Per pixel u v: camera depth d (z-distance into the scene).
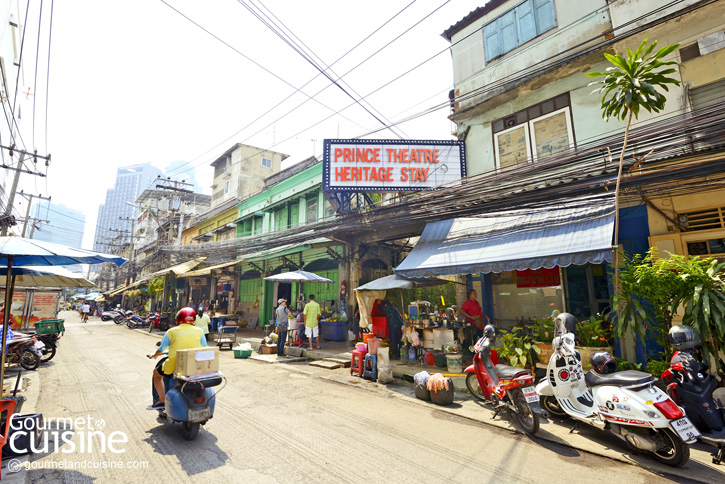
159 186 28.19
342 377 8.38
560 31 8.91
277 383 7.82
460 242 8.34
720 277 5.07
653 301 5.55
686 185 5.84
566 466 3.96
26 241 4.34
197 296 26.84
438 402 6.24
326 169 10.25
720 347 4.90
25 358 9.23
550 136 8.95
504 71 9.85
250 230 21.66
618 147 6.25
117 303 48.44
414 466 3.94
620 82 5.11
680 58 7.12
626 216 7.22
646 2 7.58
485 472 3.81
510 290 9.13
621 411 4.13
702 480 3.61
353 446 4.47
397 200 11.54
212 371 4.73
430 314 9.29
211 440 4.64
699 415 4.23
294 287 17.12
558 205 6.97
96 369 9.35
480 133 10.32
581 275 8.06
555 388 5.12
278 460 4.07
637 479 3.67
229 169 31.02
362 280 13.47
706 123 5.39
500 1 10.19
